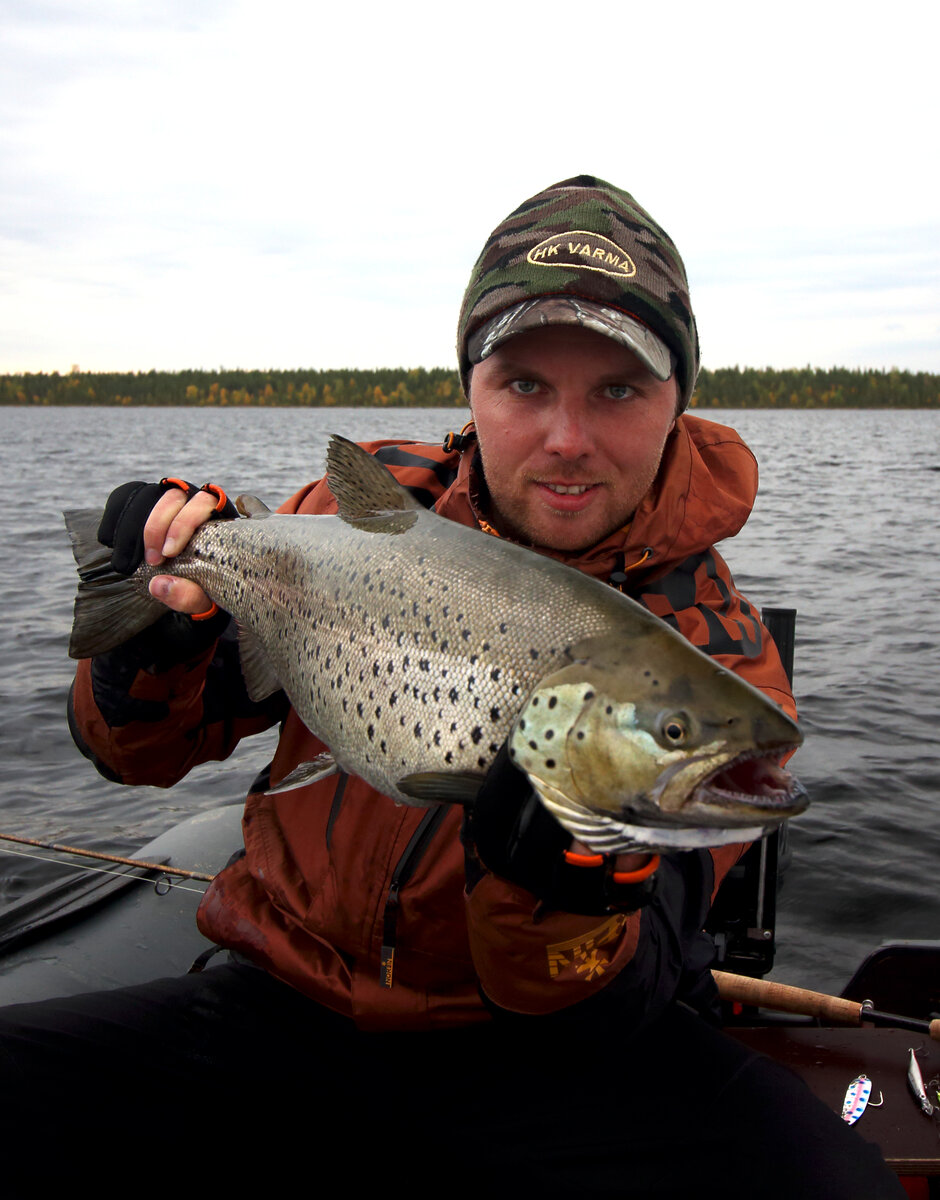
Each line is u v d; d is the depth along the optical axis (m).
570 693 0.52
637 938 0.63
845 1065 0.86
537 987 0.60
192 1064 0.73
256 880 0.79
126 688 0.75
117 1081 0.71
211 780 1.92
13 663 2.71
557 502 0.71
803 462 14.32
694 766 0.49
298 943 0.75
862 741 2.09
